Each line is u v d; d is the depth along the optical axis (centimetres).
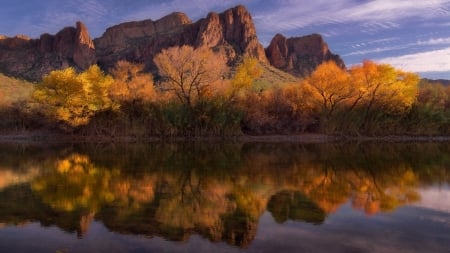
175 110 5022
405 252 827
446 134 6150
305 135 5484
